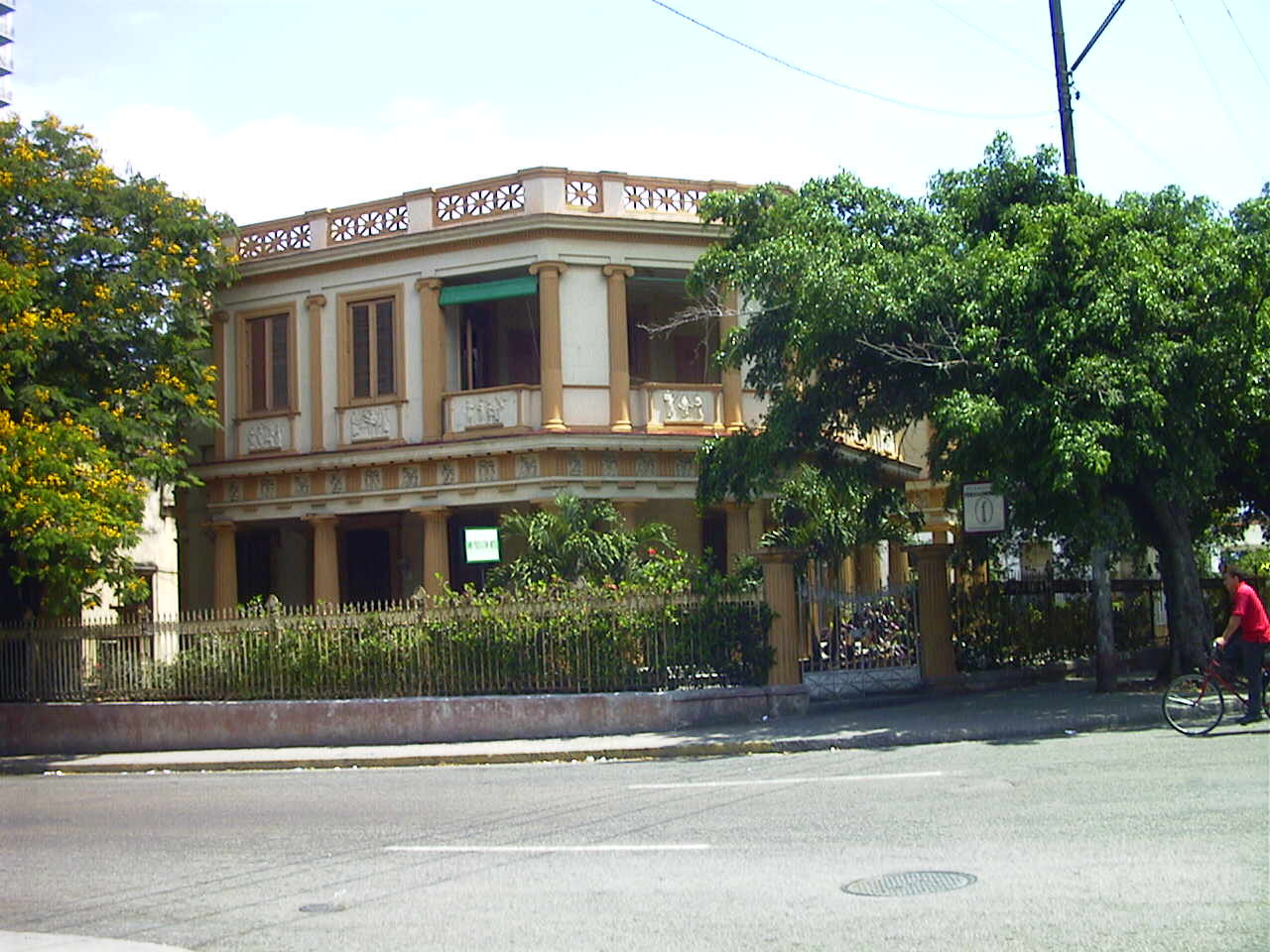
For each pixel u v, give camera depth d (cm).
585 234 2678
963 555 2348
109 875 1045
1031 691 2162
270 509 2873
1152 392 1650
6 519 1908
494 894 885
